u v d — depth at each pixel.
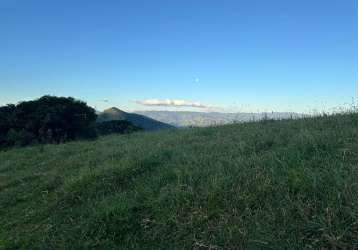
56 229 6.12
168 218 5.37
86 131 27.72
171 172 6.80
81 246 5.39
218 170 6.32
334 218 4.34
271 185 5.32
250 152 7.22
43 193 8.05
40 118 26.08
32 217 6.92
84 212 6.29
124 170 7.48
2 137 25.25
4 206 7.94
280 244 4.28
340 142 6.48
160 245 5.00
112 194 6.80
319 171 5.39
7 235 6.44
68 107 26.91
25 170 11.12
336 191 4.73
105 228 5.56
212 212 5.19
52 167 10.61
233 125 12.58
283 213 4.68
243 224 4.82
